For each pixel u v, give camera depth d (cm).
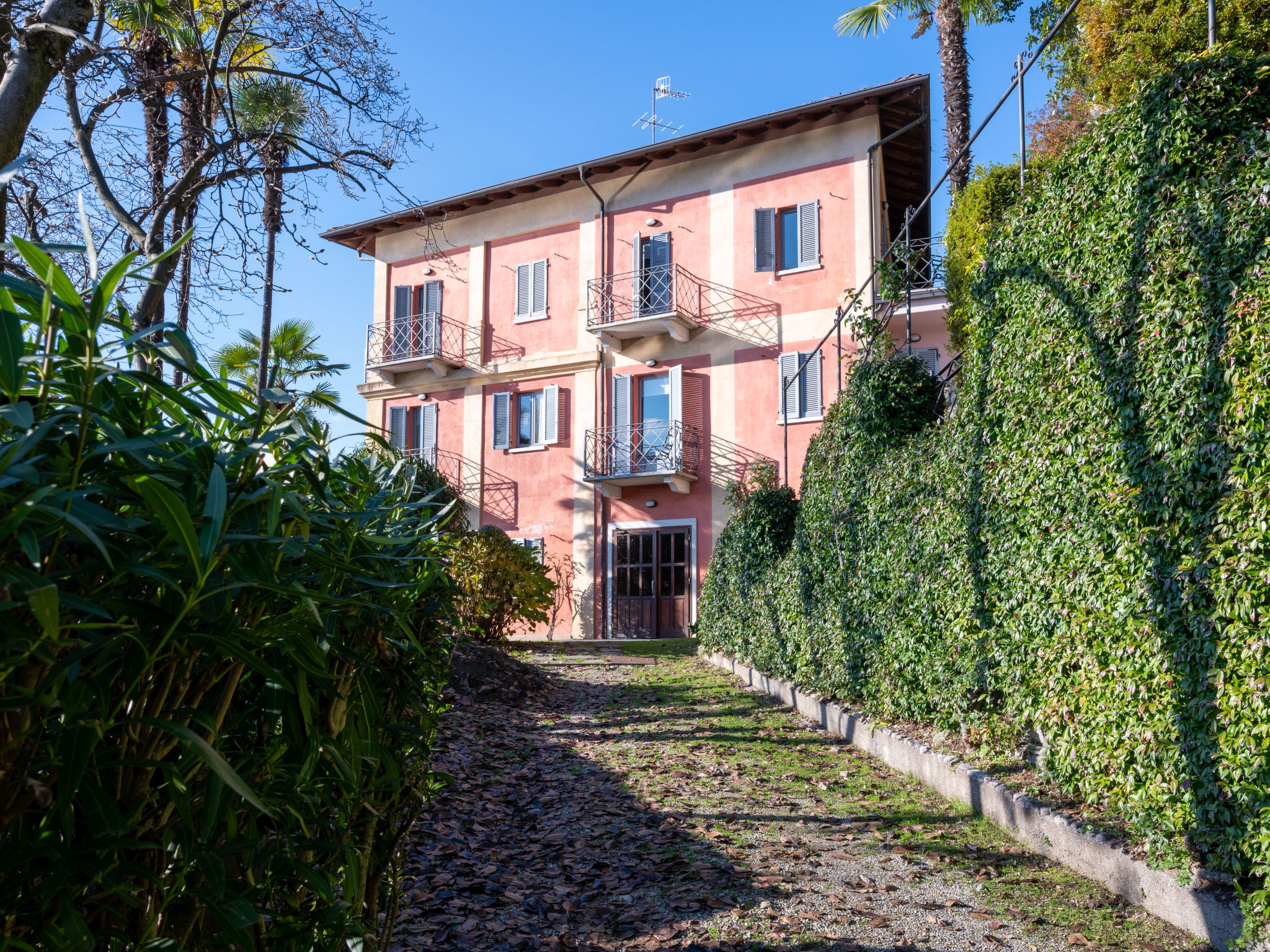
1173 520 362
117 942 115
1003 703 516
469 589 1183
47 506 86
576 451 1898
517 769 614
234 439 129
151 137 782
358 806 184
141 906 112
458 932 324
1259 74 379
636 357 1853
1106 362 415
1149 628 362
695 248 1817
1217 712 325
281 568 138
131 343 105
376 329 2167
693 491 1770
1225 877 315
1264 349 321
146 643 106
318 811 164
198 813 127
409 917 338
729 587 1194
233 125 729
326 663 159
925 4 1847
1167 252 383
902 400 750
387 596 177
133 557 104
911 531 627
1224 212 358
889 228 2002
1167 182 391
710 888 375
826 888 374
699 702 918
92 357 100
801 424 1667
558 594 1864
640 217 1883
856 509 742
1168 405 370
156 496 97
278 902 171
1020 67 600
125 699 105
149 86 696
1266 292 326
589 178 1938
